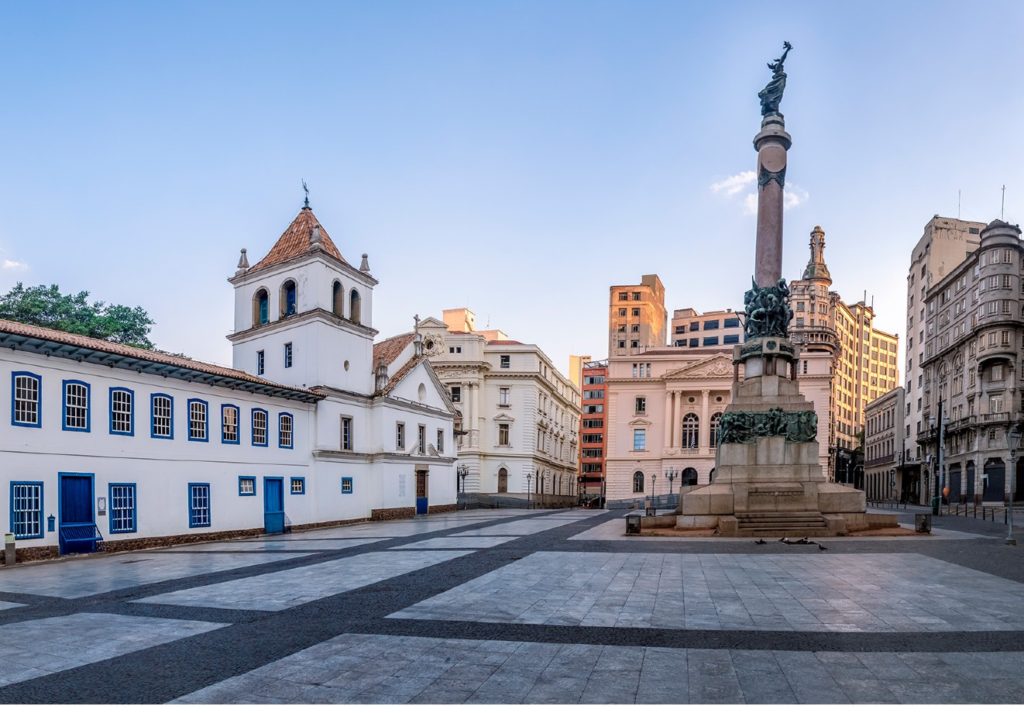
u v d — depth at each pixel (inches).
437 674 343.6
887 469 4089.6
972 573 660.7
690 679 330.6
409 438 1905.8
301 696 312.3
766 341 1259.8
